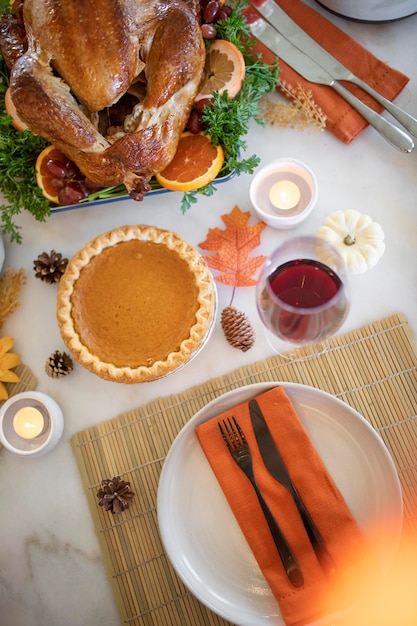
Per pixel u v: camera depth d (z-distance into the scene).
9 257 0.94
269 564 0.80
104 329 0.88
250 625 0.77
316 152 0.93
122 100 0.88
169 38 0.78
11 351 0.92
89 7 0.75
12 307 0.92
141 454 0.88
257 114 0.93
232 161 0.87
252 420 0.82
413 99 0.94
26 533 0.89
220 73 0.87
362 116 0.91
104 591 0.87
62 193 0.87
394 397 0.87
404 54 0.95
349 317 0.90
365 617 0.83
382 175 0.92
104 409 0.90
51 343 0.92
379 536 0.80
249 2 0.93
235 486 0.81
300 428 0.81
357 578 0.77
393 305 0.90
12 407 0.88
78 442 0.89
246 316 0.89
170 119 0.80
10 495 0.90
